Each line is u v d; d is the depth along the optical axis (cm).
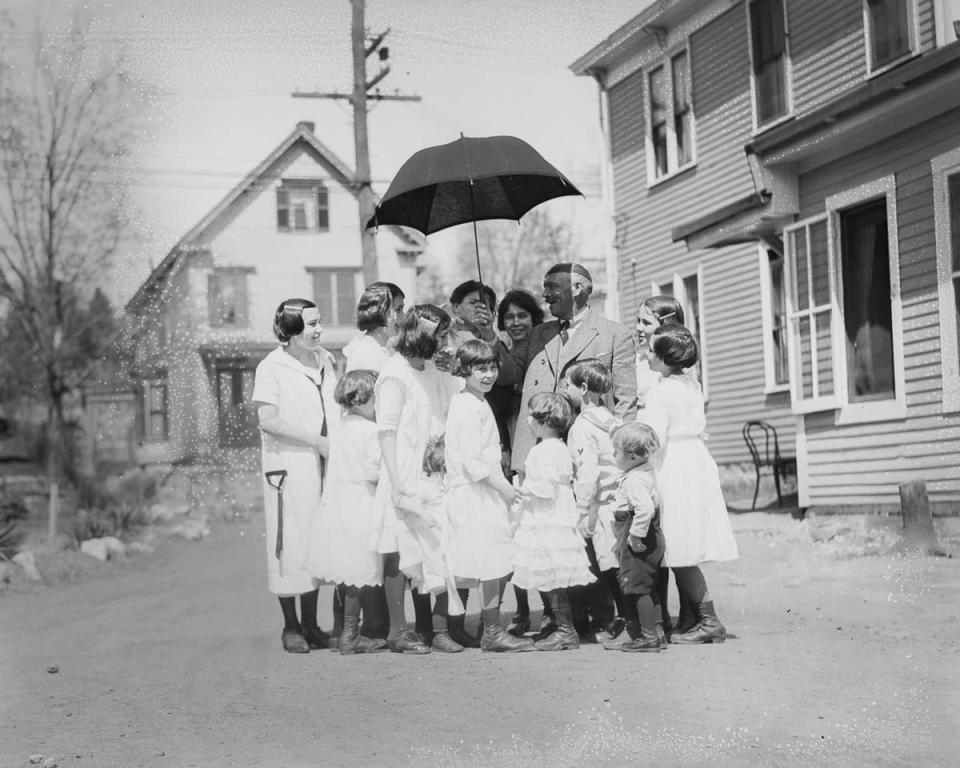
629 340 590
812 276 1091
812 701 405
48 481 1590
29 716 445
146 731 407
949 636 523
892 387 1020
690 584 537
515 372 629
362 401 563
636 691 428
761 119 1365
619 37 1655
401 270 3225
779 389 1380
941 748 345
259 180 3069
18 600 916
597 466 549
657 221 1662
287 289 3061
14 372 1559
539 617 654
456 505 544
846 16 1170
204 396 2767
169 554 1270
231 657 566
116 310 1534
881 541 880
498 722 389
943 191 932
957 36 982
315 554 564
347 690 459
